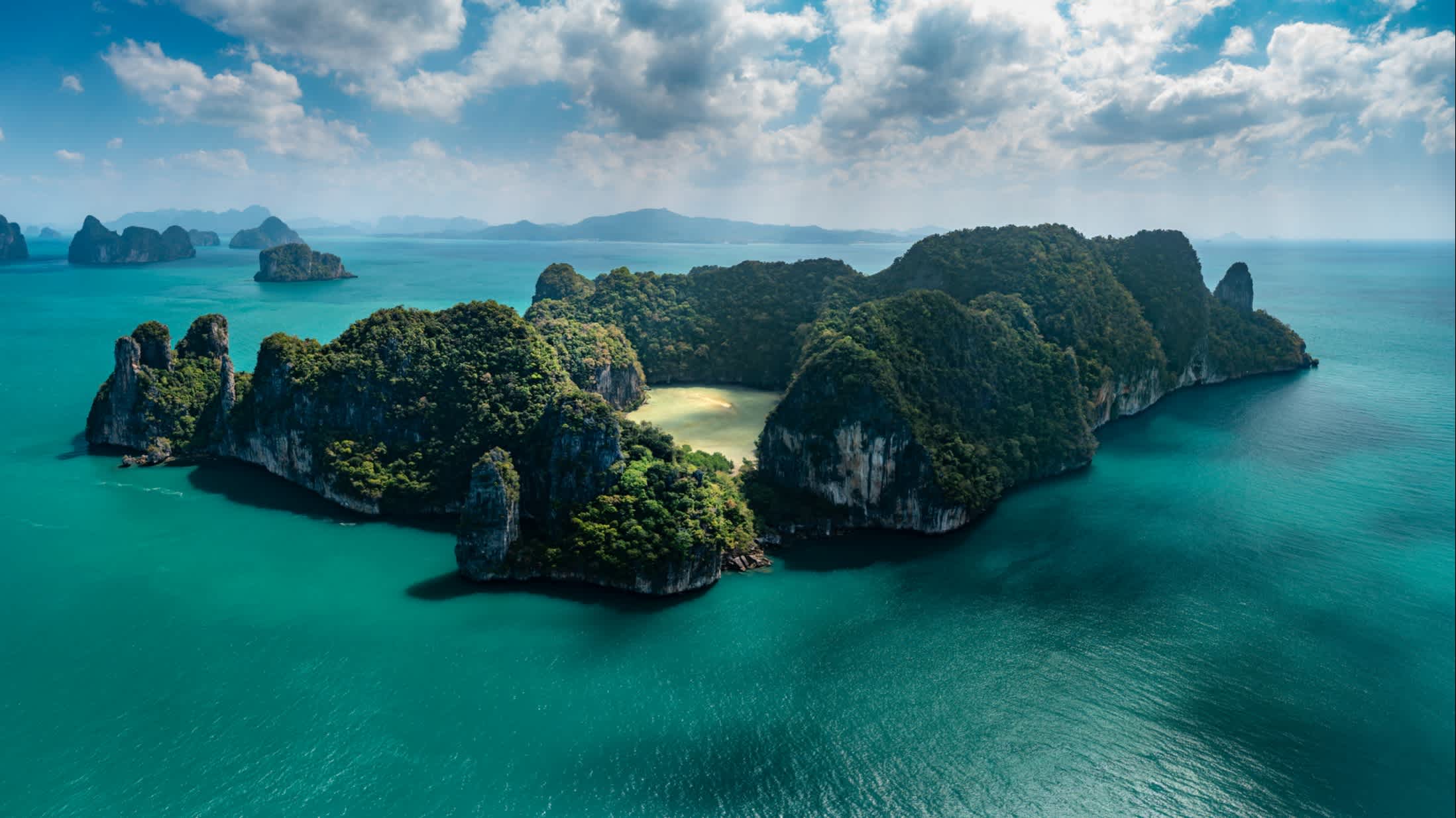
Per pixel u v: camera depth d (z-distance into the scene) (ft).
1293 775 297.74
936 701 335.26
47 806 269.85
